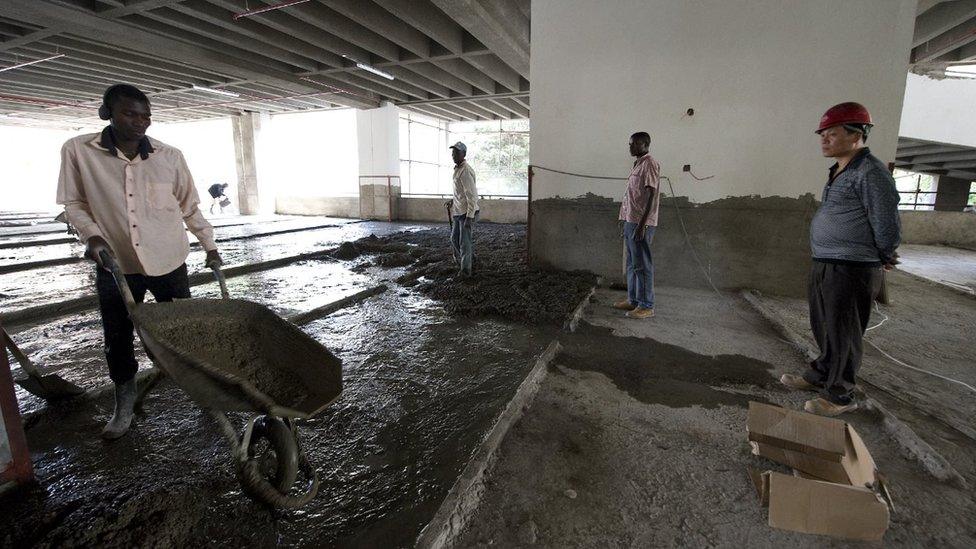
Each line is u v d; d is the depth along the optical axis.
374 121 14.59
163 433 2.29
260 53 9.59
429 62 10.70
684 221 5.48
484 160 29.16
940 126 10.77
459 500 1.79
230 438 1.58
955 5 6.63
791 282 5.20
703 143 5.27
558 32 5.65
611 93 5.54
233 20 7.79
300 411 1.54
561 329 3.98
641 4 5.25
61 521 1.70
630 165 5.58
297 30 8.23
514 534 1.69
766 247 5.22
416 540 1.61
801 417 2.08
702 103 5.20
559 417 2.53
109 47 9.39
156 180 2.13
